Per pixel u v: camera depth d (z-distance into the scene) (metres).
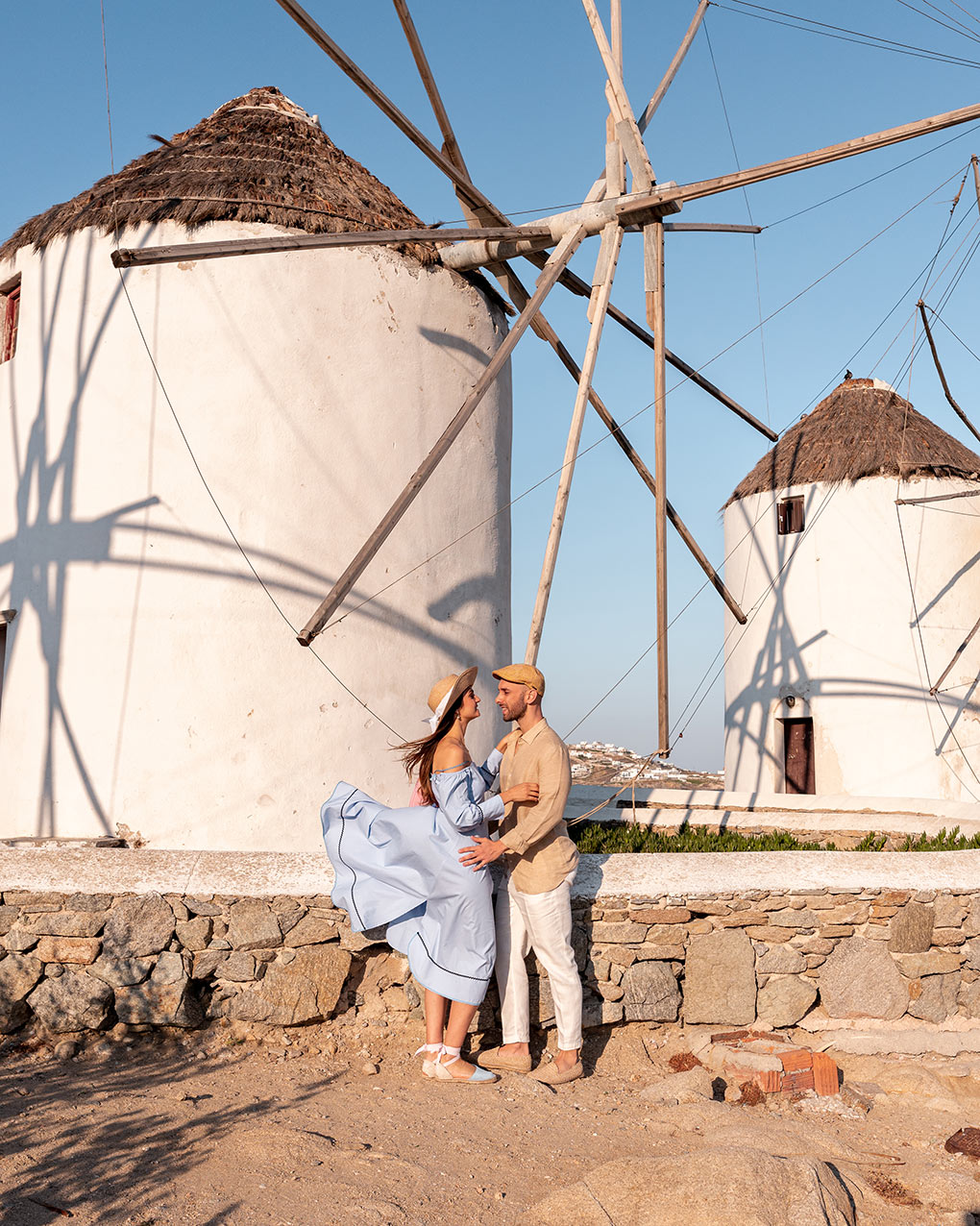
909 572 14.66
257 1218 3.30
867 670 14.65
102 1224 3.19
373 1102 4.41
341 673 7.32
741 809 12.11
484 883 4.80
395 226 8.00
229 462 7.18
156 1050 4.88
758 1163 3.62
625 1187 3.59
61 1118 4.00
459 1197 3.59
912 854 5.89
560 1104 4.54
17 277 8.09
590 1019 5.23
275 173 7.75
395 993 5.19
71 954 4.95
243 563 7.12
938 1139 4.34
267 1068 4.73
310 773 7.15
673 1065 5.10
